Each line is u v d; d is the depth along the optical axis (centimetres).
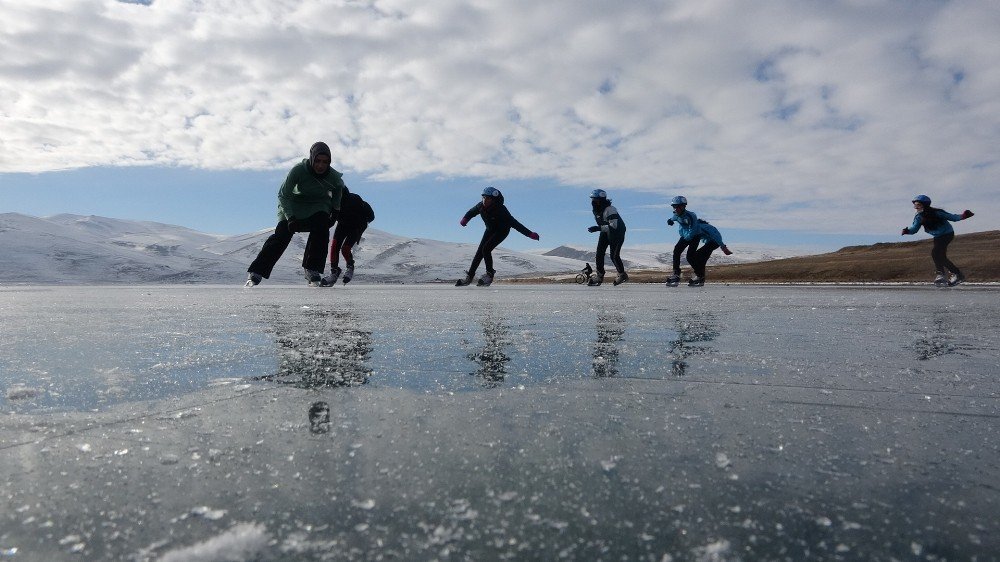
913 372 175
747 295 731
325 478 89
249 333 278
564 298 626
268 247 917
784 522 75
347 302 547
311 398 141
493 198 1135
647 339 253
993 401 139
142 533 72
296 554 66
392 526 73
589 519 75
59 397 141
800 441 107
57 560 65
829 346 233
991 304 529
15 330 295
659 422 119
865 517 76
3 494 83
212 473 91
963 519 76
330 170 845
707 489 85
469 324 320
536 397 142
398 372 174
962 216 1242
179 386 154
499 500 81
